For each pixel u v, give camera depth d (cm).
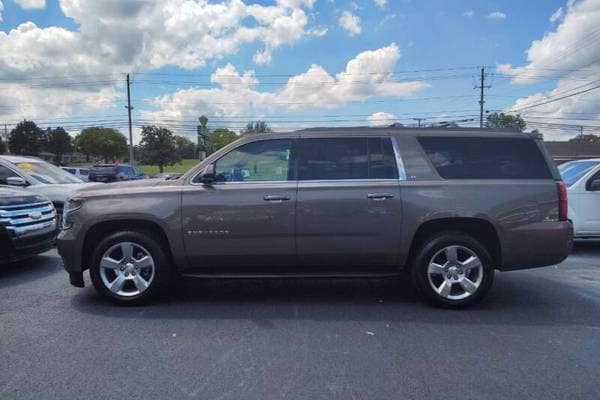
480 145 558
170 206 550
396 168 552
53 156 11731
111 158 11825
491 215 538
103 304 570
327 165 557
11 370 390
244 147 565
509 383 367
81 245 562
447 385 364
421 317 521
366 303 573
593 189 878
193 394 350
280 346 440
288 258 555
